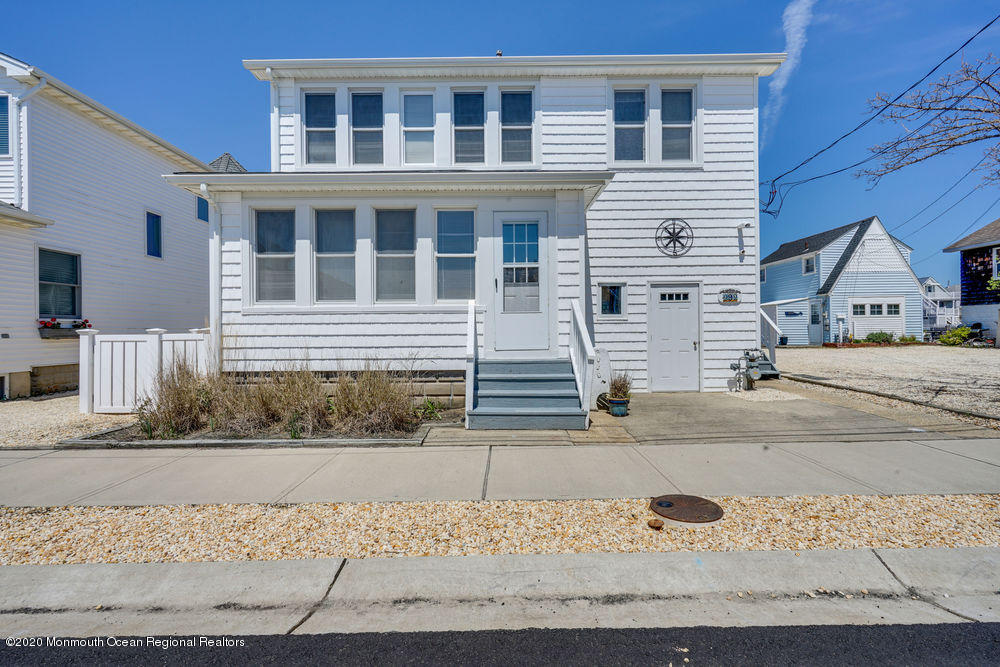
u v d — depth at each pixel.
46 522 3.96
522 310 8.23
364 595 3.01
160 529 3.82
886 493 4.39
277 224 8.31
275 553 3.45
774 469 5.07
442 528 3.79
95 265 12.16
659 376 10.09
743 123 10.05
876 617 2.80
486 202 8.23
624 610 2.87
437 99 9.91
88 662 2.48
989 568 3.22
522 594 3.01
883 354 19.41
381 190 8.09
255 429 6.67
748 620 2.77
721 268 10.11
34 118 10.58
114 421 7.59
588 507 4.15
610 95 10.03
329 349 8.12
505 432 6.62
